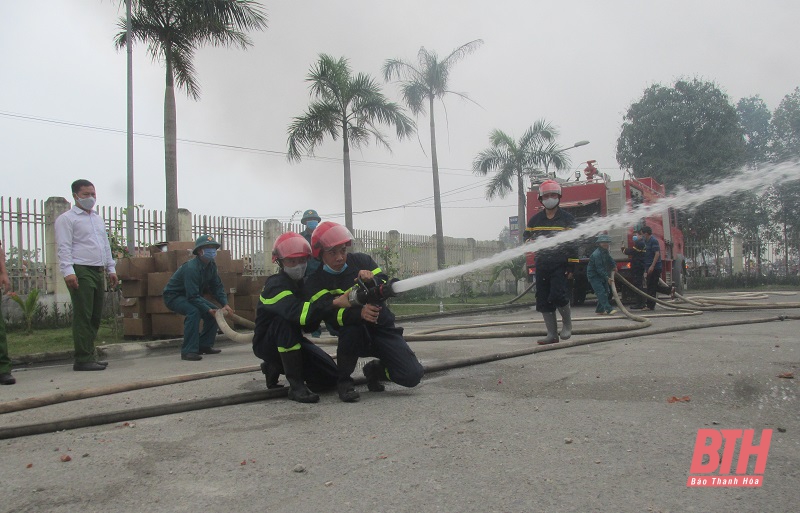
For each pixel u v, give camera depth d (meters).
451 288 23.98
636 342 7.24
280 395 4.80
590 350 6.67
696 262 27.22
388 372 4.77
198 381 5.64
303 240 4.63
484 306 16.64
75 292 6.79
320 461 3.20
